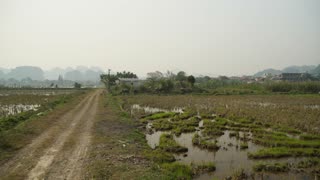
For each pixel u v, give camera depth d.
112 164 17.31
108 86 116.88
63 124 31.88
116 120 36.06
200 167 17.95
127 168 16.55
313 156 21.00
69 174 15.59
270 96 80.75
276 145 24.03
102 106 53.19
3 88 140.38
